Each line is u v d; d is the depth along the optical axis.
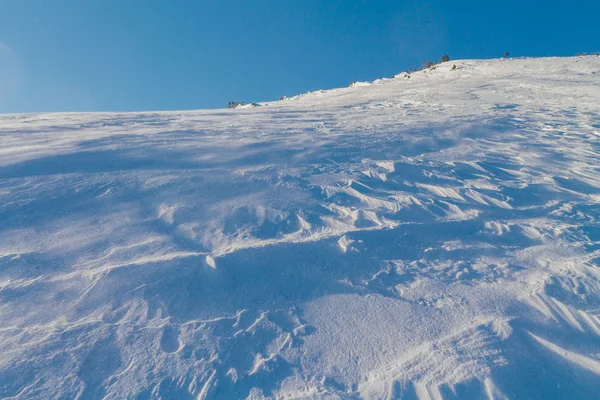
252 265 2.51
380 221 3.27
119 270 2.38
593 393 1.62
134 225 3.03
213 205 3.46
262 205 3.51
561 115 8.84
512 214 3.51
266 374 1.72
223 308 2.14
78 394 1.59
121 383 1.65
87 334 1.89
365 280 2.44
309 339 1.94
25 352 1.77
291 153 5.35
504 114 9.05
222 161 4.81
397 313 2.13
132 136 6.25
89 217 3.13
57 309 2.06
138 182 3.89
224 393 1.62
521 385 1.64
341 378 1.70
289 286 2.36
